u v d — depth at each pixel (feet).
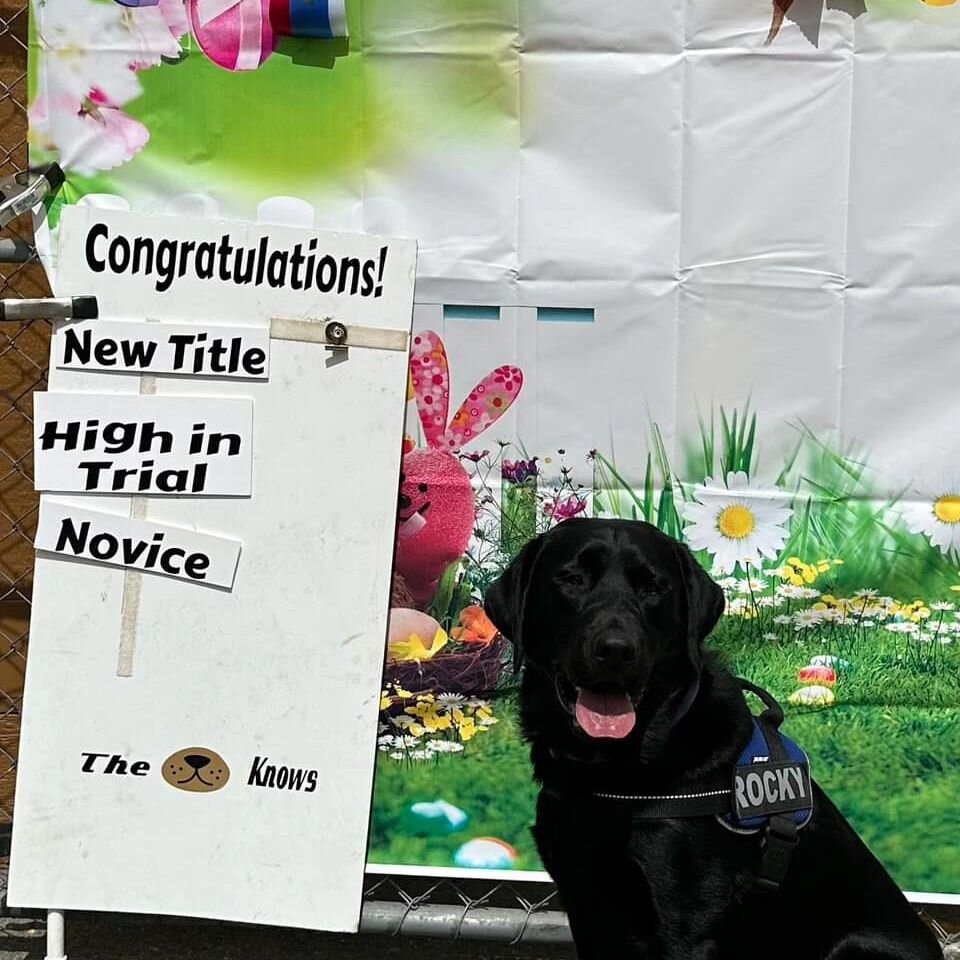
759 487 5.86
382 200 5.79
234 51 5.71
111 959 6.11
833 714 5.92
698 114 5.70
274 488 5.01
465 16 5.69
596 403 5.86
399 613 6.00
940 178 5.67
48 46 5.71
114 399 4.97
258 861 5.07
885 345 5.76
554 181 5.76
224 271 4.98
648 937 4.77
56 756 5.05
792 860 4.77
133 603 5.03
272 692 5.05
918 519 5.82
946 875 5.91
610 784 4.75
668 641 4.87
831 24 5.64
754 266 5.76
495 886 6.42
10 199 5.55
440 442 5.91
